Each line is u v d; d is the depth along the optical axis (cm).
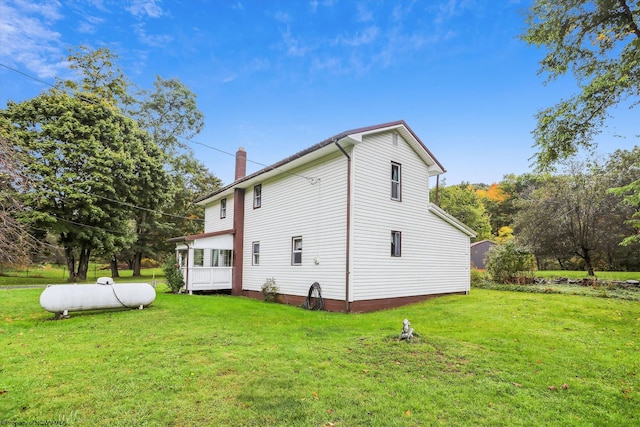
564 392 405
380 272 1109
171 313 925
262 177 1459
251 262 1542
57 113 1991
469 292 1469
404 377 443
